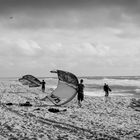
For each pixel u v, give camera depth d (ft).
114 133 43.65
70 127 47.26
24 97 100.42
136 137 41.32
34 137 37.40
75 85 81.15
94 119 57.57
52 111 65.05
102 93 172.76
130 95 160.15
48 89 153.48
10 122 46.57
